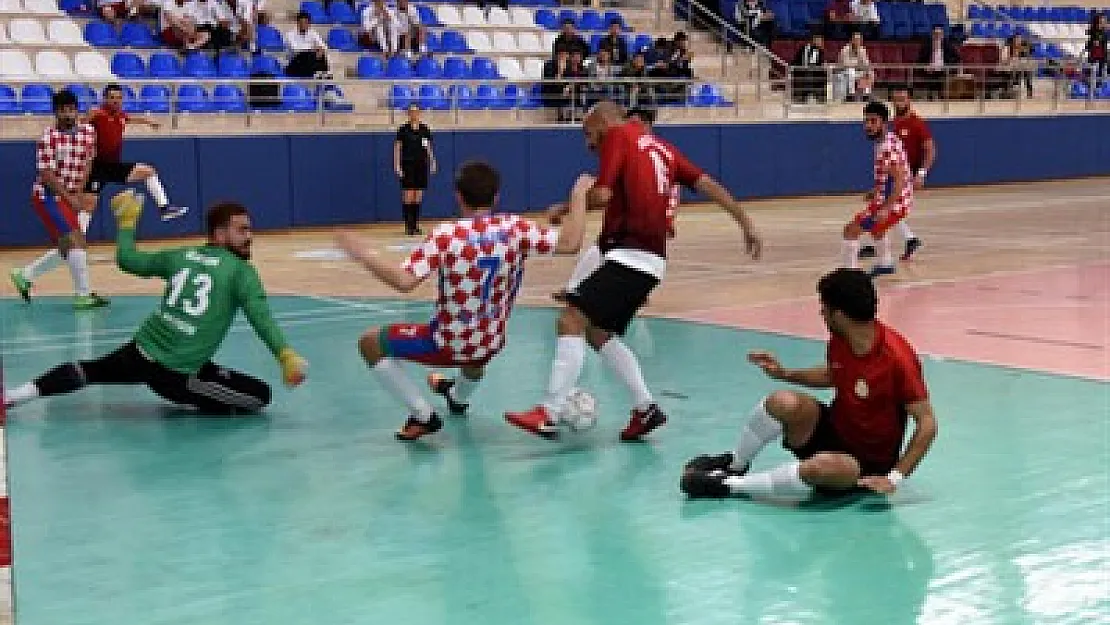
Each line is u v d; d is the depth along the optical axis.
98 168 14.96
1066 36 36.91
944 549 5.76
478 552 5.76
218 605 5.12
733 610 5.05
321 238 20.09
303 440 7.80
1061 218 22.73
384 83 22.06
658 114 25.64
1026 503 6.43
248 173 20.55
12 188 18.50
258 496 6.63
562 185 23.98
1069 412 8.32
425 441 7.77
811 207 25.67
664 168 7.51
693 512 6.34
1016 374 9.46
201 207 20.12
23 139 18.56
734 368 9.81
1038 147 31.72
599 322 7.38
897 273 15.33
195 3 22.52
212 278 8.15
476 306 7.36
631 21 28.70
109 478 6.97
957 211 24.30
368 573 5.50
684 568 5.54
